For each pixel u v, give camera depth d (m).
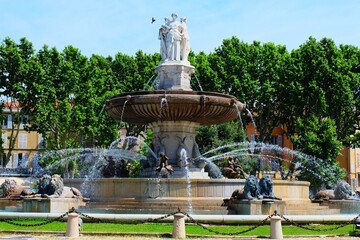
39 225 14.38
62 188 18.92
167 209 17.52
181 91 20.30
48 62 42.69
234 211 17.66
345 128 44.44
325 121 40.34
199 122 22.52
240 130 43.16
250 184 17.67
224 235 13.75
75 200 18.73
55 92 42.09
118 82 46.22
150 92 20.48
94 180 20.11
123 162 23.59
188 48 22.98
